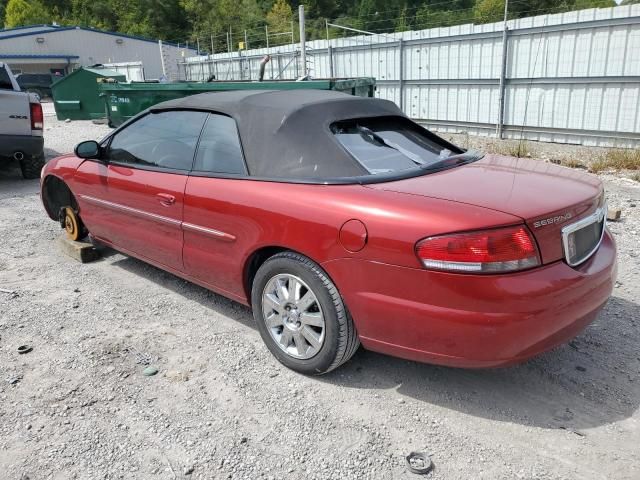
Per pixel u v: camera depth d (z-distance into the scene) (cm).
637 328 373
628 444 263
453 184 298
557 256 270
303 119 334
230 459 257
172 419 287
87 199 477
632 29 1059
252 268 351
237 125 355
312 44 1712
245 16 7025
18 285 467
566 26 1150
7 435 276
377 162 323
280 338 331
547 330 261
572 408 291
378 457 257
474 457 256
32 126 862
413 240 261
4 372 332
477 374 324
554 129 1233
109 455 261
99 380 322
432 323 263
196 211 362
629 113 1101
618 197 728
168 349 357
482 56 1315
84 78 2039
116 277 483
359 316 287
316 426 280
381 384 316
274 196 316
